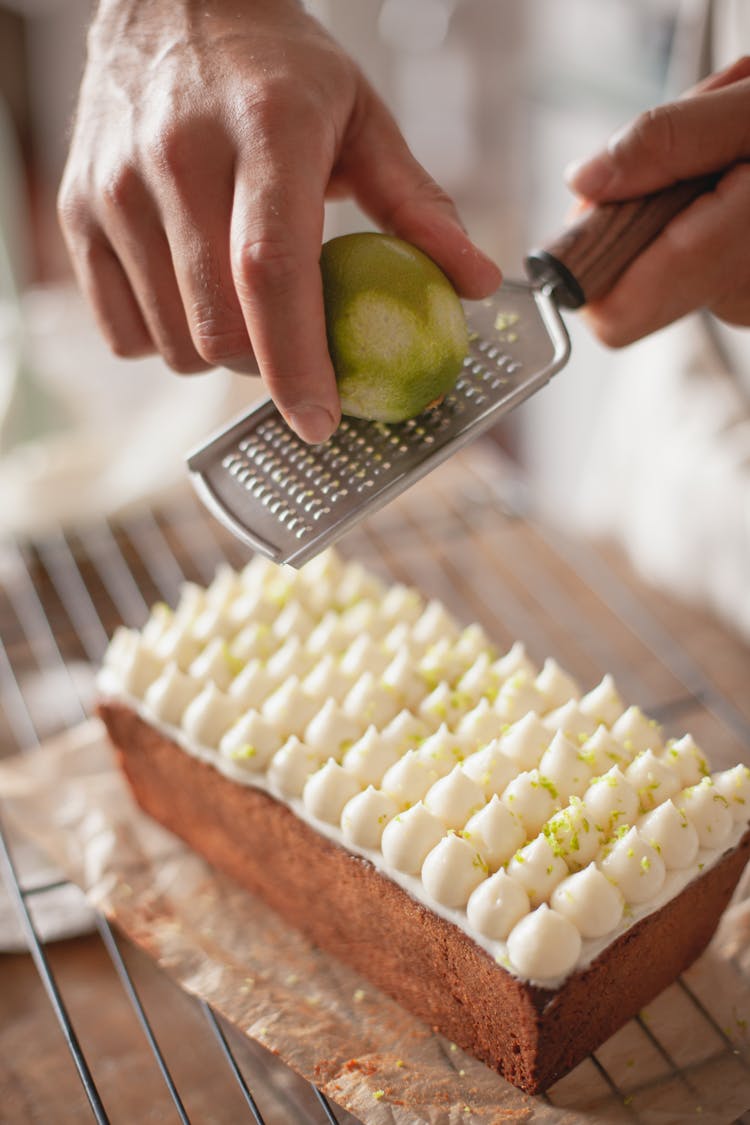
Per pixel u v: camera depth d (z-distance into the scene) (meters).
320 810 0.57
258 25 0.53
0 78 2.17
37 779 0.68
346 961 0.59
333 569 0.71
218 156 0.50
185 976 0.58
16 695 0.74
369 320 0.49
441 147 1.33
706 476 0.79
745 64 0.59
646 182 0.57
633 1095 0.53
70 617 0.78
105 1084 0.56
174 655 0.65
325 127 0.50
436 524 0.85
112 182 0.53
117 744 0.66
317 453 0.54
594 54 1.08
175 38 0.53
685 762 0.56
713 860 0.54
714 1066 0.54
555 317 0.55
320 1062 0.54
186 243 0.51
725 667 0.73
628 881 0.52
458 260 0.52
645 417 0.87
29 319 0.98
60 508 0.81
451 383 0.51
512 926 0.52
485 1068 0.54
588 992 0.52
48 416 0.90
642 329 0.59
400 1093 0.53
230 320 0.51
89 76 0.56
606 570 0.81
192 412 0.90
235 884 0.63
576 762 0.56
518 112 1.20
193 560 0.82
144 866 0.64
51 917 0.62
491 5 1.20
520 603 0.79
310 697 0.61
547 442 1.27
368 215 0.55
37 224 2.04
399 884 0.55
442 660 0.63
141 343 0.59
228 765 0.60
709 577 0.81
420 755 0.57
